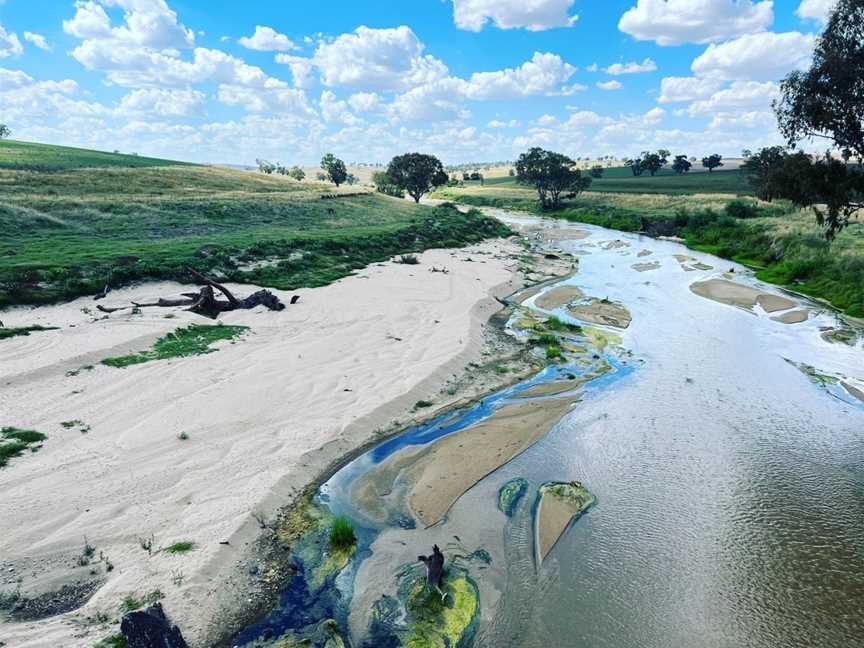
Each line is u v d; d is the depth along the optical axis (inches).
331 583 485.1
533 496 621.0
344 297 1325.0
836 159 1033.5
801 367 1005.2
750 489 645.3
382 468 665.6
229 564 491.5
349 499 604.1
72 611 426.0
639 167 7101.4
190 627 426.6
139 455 621.3
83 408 709.3
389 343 1034.7
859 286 1402.6
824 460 706.8
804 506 615.2
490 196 5536.4
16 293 1043.3
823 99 981.2
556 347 1089.4
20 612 421.1
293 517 566.3
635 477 666.8
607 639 440.8
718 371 989.2
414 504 600.1
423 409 816.9
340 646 422.3
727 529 576.4
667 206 3580.2
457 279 1622.8
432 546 536.7
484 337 1139.9
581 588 493.0
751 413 831.7
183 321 1041.5
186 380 812.6
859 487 650.2
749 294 1528.1
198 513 543.2
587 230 3137.3
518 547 539.8
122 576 461.4
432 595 469.4
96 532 505.0
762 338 1167.6
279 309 1171.3
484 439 740.7
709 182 5738.2
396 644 427.5
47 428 653.9
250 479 604.1
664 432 773.3
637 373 979.9
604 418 810.2
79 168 2871.6
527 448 722.8
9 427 647.1
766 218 2480.3
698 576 510.9
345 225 2357.3
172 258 1373.0
